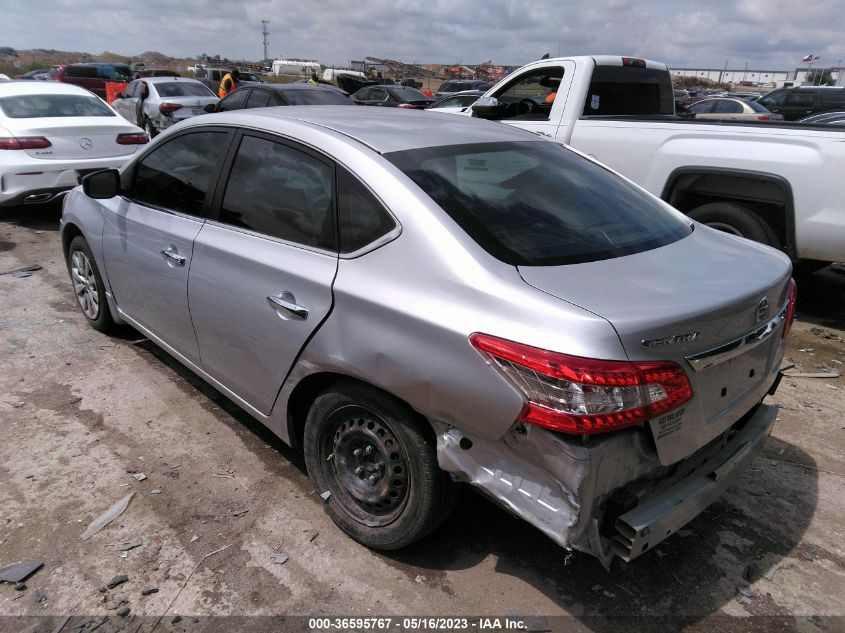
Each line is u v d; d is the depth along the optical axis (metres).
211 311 3.17
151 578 2.57
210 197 3.25
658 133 5.66
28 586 2.52
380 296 2.37
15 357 4.41
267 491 3.12
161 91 15.48
